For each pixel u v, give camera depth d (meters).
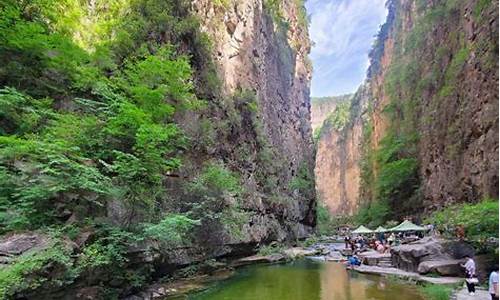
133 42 18.55
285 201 37.41
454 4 31.06
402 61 49.34
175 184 17.62
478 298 10.70
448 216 22.36
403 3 56.03
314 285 14.64
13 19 12.23
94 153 12.62
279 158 39.53
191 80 22.11
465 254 15.73
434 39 36.50
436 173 32.62
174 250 15.64
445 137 30.52
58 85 13.85
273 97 43.03
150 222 13.03
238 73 31.97
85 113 13.95
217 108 24.80
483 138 23.19
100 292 10.06
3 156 9.48
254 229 25.95
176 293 12.80
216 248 19.50
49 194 9.60
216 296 12.45
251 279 16.36
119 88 15.62
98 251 10.07
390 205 41.16
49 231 9.07
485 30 23.81
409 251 17.44
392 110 48.03
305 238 44.84
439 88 33.25
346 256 26.42
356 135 95.81
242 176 27.02
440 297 11.16
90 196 11.02
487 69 23.12
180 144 18.06
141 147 12.90
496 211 15.87
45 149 9.65
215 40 28.06
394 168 39.22
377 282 15.20
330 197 113.81
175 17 22.45
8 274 7.27
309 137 60.72
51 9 14.55
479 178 23.61
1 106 10.77
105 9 19.12
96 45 16.30
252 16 37.53
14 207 9.01
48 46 12.68
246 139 29.67
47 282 8.04
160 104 15.59
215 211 19.72
